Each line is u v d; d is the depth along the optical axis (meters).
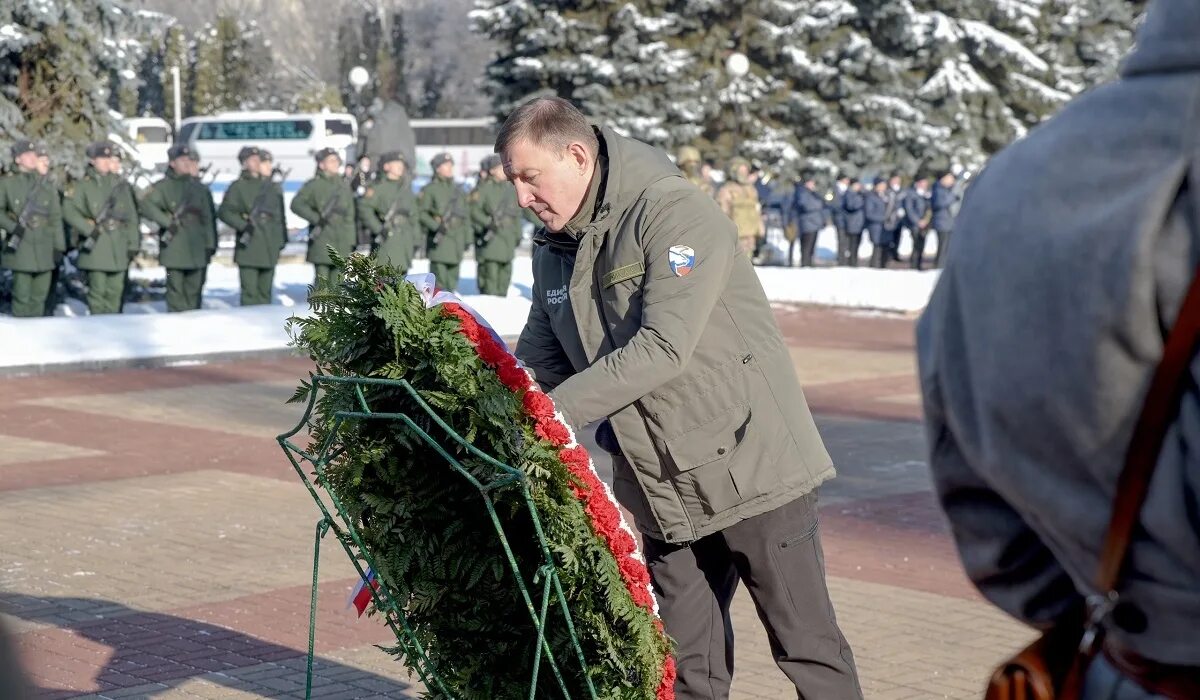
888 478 9.12
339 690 5.00
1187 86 1.49
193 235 18.30
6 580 6.38
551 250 3.75
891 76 33.53
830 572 6.71
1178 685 1.53
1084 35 34.31
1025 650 1.72
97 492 8.43
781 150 33.12
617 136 3.57
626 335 3.55
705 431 3.53
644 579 3.01
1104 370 1.48
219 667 5.23
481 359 3.04
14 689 1.18
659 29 32.66
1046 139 1.61
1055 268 1.52
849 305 22.00
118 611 5.94
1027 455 1.59
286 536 7.34
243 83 72.81
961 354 1.66
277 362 14.82
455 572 3.26
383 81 70.69
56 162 18.53
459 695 3.33
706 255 3.42
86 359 14.05
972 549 1.75
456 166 49.44
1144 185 1.48
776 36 33.28
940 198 28.28
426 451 3.21
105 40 19.34
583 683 3.19
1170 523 1.46
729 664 3.87
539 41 32.66
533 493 2.99
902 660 5.37
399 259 20.17
